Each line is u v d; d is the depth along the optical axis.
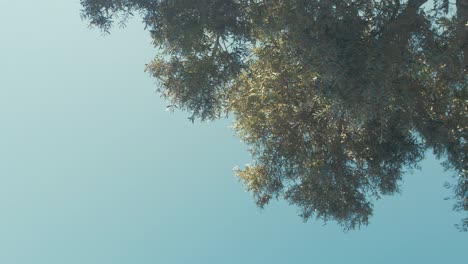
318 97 15.04
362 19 13.88
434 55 13.51
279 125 18.42
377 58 13.20
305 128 18.41
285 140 18.61
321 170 17.73
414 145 17.97
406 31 13.71
